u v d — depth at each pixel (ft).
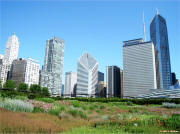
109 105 71.56
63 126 27.71
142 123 33.76
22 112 31.86
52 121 29.32
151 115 44.75
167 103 74.54
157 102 85.81
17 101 35.99
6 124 22.94
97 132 26.58
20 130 22.40
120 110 55.52
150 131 27.84
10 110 31.60
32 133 22.45
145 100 89.10
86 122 33.71
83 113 39.37
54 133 23.93
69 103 59.57
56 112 36.47
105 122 35.53
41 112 37.11
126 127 31.01
